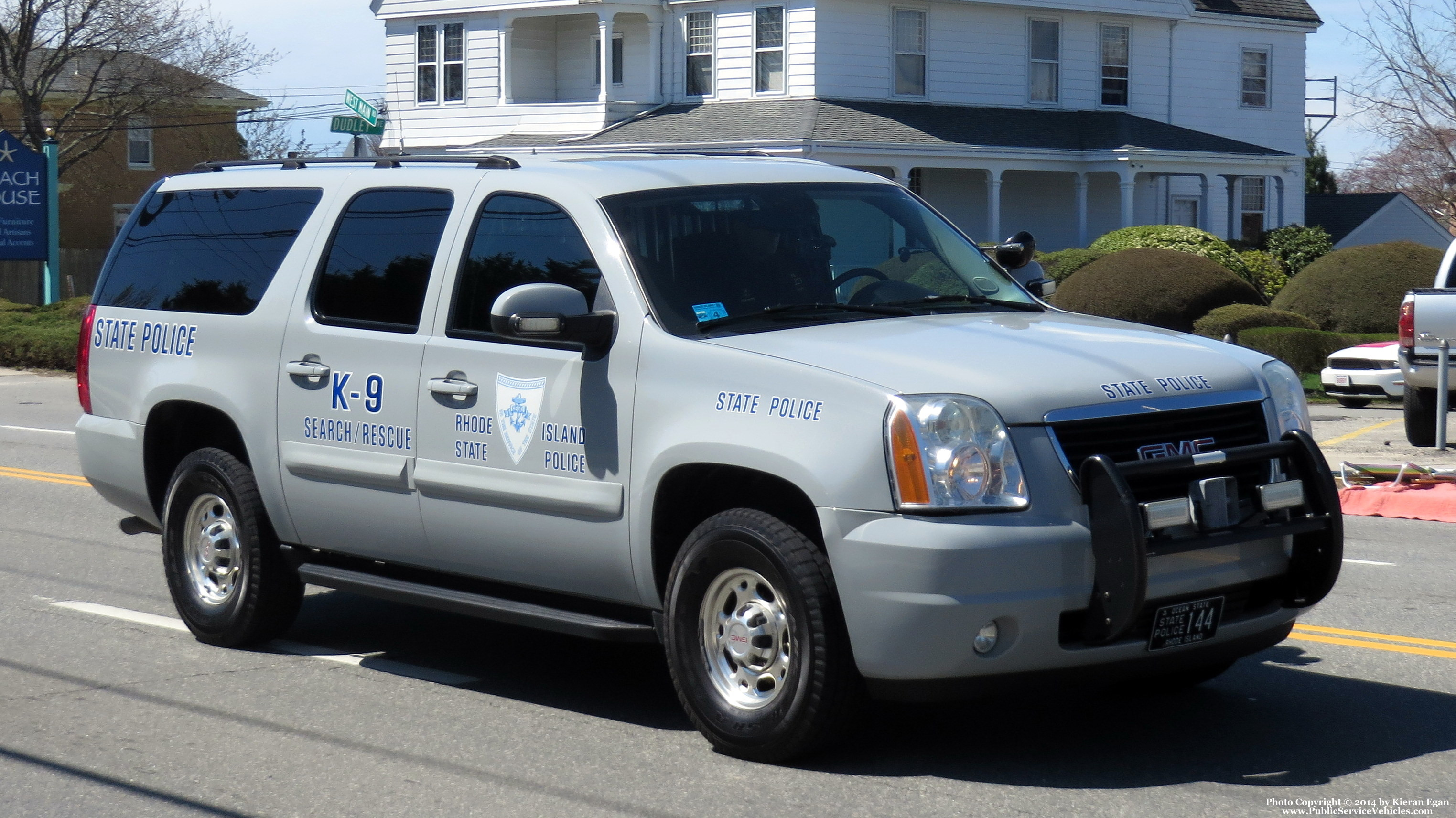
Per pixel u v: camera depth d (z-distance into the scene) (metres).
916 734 5.77
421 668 6.93
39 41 43.44
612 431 5.65
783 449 5.14
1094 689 6.39
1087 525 4.99
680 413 5.46
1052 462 5.00
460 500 6.15
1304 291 24.36
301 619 7.96
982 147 33.06
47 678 6.73
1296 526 5.33
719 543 5.34
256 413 6.93
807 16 33.34
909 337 5.46
